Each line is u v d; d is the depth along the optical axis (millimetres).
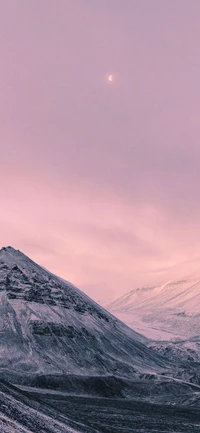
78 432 66438
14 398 67250
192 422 113688
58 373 193000
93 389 170750
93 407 130250
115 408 132750
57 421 67188
